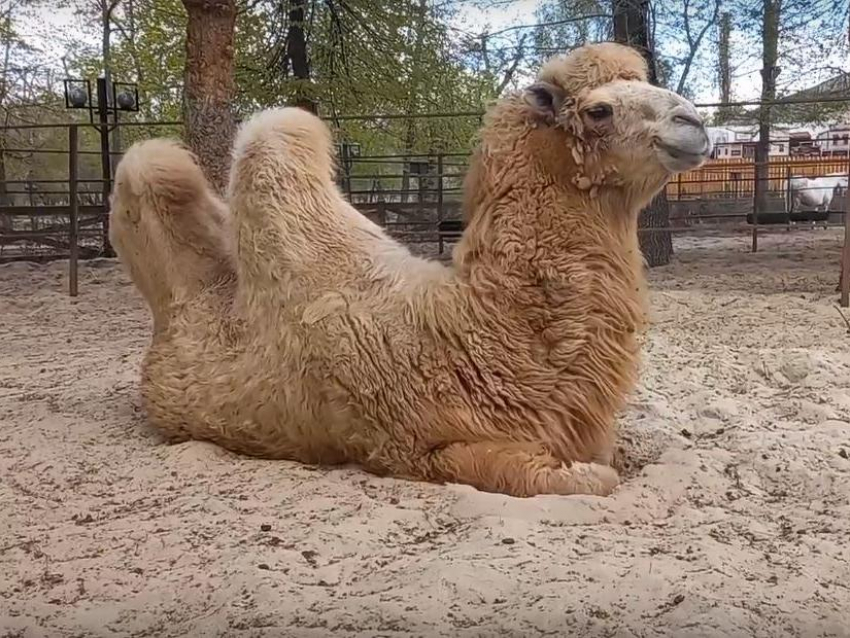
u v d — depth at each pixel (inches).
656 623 80.6
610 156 122.3
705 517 109.6
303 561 96.7
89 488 124.3
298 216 134.1
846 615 82.6
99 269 417.1
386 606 84.4
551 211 123.6
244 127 141.0
